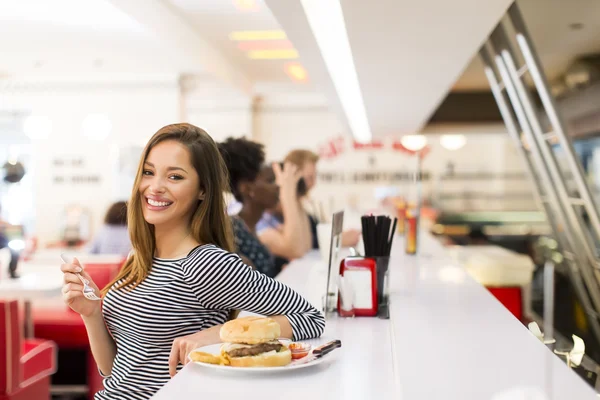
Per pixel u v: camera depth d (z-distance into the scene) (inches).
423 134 403.5
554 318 157.5
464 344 66.4
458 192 481.7
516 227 392.2
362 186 490.3
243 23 321.1
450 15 113.7
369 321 90.5
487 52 223.6
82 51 376.2
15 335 153.2
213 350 68.7
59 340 193.0
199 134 77.5
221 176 78.8
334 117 490.6
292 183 163.2
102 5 289.7
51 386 196.4
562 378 53.7
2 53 382.6
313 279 127.3
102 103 455.5
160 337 73.9
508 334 71.4
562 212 208.1
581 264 198.7
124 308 74.9
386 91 191.9
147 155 75.2
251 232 133.9
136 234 75.7
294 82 466.9
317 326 77.7
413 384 51.9
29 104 460.8
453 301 94.3
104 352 79.7
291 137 494.0
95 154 460.8
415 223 165.8
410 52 141.9
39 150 463.8
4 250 199.6
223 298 73.5
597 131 300.8
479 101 397.4
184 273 73.2
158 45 361.7
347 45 135.8
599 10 224.8
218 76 384.8
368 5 107.8
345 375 64.6
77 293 75.5
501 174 479.2
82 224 459.5
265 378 63.5
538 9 222.7
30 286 157.1
